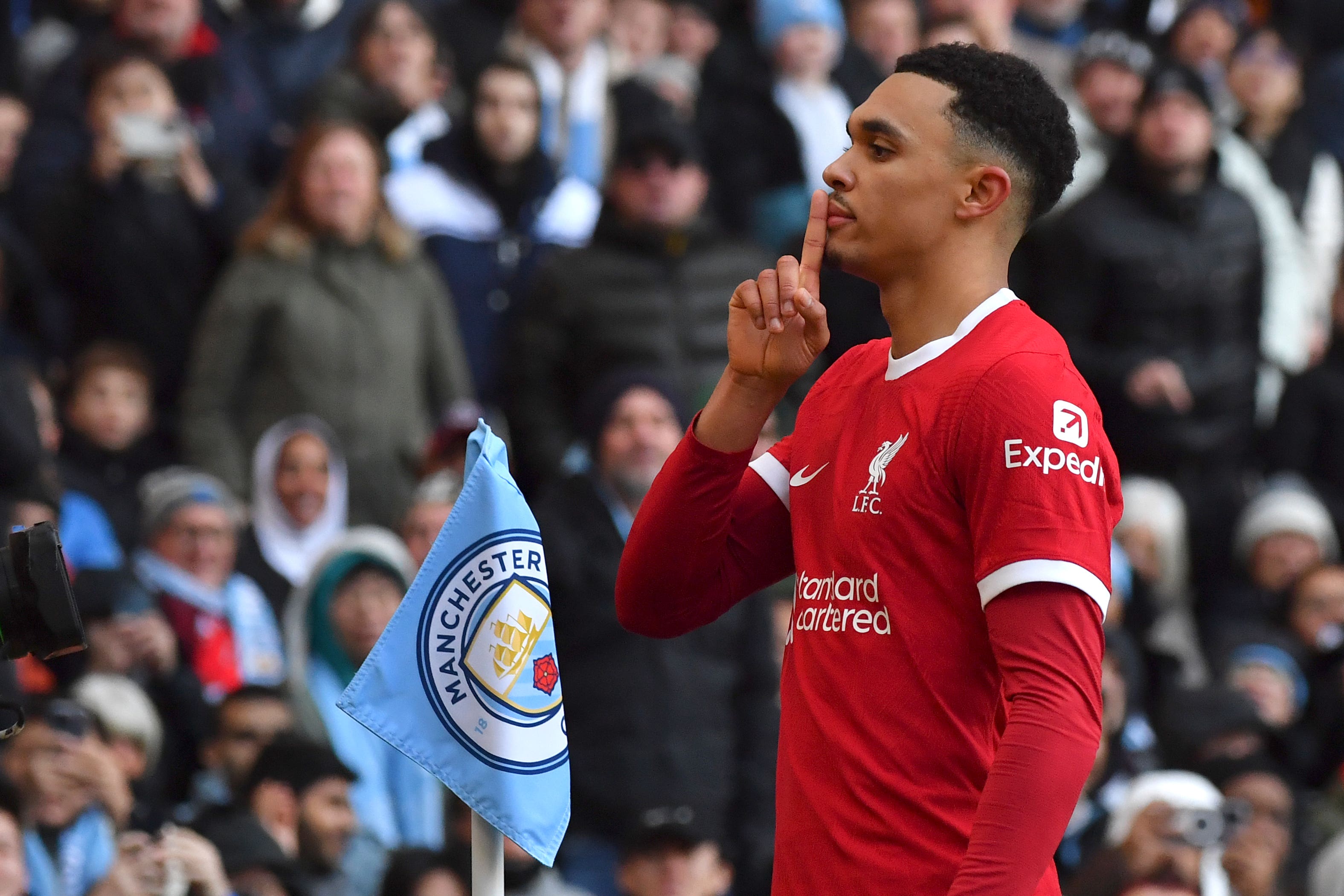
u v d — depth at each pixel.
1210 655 24.75
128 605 19.44
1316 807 21.97
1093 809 20.36
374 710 8.89
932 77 8.69
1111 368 26.47
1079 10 33.81
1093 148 29.28
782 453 9.45
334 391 23.70
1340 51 37.31
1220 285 26.80
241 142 27.39
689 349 23.86
